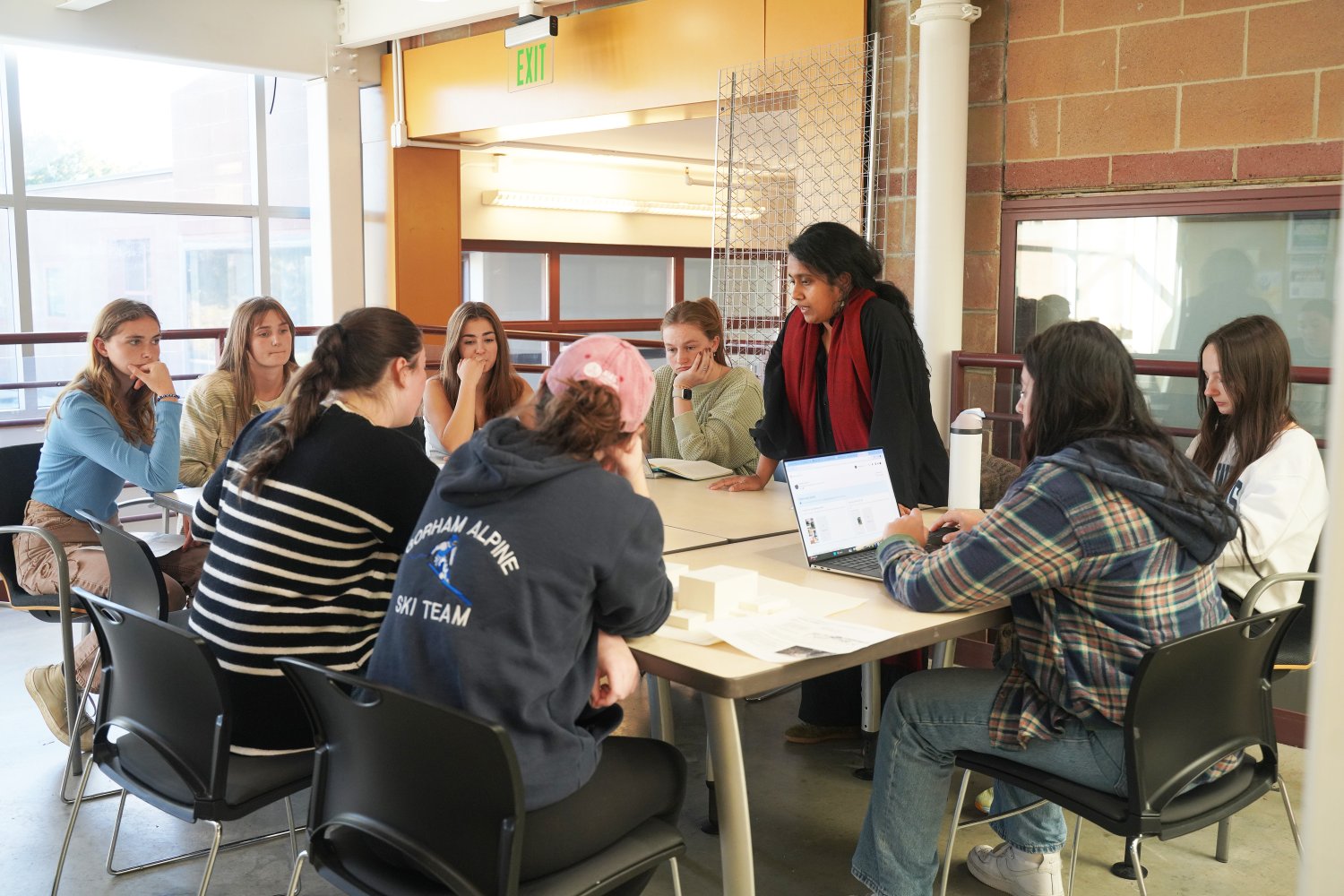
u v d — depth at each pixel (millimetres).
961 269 3873
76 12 6062
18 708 3307
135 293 7434
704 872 2391
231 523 1866
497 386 3662
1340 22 3150
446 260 7441
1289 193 3316
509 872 1361
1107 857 2469
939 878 2338
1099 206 3719
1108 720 1744
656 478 3236
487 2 6102
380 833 1487
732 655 1673
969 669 1985
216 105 7648
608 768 1662
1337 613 444
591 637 1536
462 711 1341
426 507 1549
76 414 2945
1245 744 1842
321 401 1925
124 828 2576
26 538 2943
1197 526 1770
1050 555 1747
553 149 9117
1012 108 3859
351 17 6977
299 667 1504
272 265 7984
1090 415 1812
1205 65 3420
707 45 5109
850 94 4359
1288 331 3412
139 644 1828
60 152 7055
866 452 2457
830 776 2877
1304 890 461
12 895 2254
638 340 9672
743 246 4805
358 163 7344
